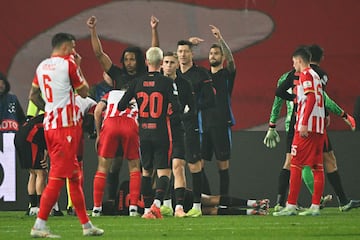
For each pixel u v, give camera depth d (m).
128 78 39.75
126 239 28.27
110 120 38.97
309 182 41.91
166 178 36.59
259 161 46.81
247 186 46.75
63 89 28.11
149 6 55.16
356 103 51.78
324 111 37.75
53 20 55.12
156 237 28.98
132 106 39.06
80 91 28.41
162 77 36.25
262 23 54.66
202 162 42.81
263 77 54.59
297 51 37.34
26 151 39.84
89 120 40.56
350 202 41.56
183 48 40.59
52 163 28.16
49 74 28.16
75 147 28.17
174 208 40.53
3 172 45.38
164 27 55.09
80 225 34.31
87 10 55.16
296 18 54.59
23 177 45.56
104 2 55.22
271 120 42.53
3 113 44.91
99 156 39.34
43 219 28.28
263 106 54.41
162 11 55.09
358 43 54.47
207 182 42.41
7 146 45.28
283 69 54.59
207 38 54.81
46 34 55.09
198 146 38.88
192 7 54.97
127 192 40.19
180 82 38.22
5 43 54.91
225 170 43.22
